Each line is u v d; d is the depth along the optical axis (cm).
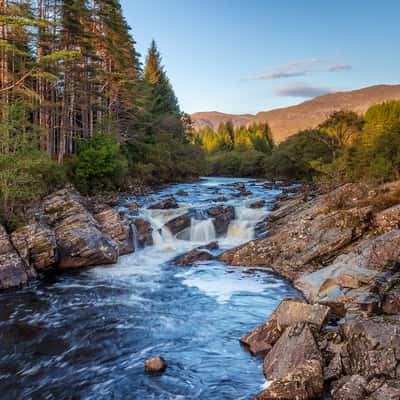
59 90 3447
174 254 1856
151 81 6406
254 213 2319
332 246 1450
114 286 1408
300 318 844
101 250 1669
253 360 838
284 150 6031
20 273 1389
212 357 860
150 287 1391
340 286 1084
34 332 1019
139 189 3347
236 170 7894
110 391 735
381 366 634
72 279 1489
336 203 1741
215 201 2775
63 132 2966
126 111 4356
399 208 1428
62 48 3025
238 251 1683
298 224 1708
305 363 677
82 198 2358
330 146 4906
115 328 1041
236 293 1298
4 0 2631
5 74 2658
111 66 4394
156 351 901
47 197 2066
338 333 777
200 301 1238
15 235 1511
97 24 3759
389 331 682
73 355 889
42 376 798
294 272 1447
